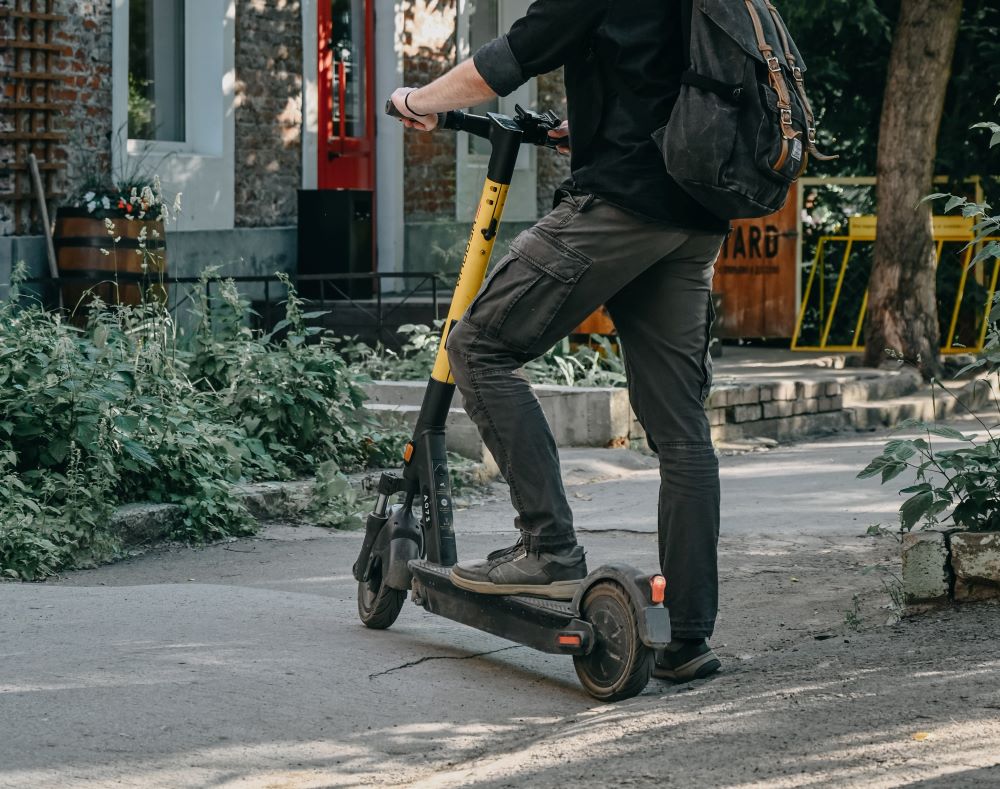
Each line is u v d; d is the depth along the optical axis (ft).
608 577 12.62
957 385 45.55
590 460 30.91
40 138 38.75
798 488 27.91
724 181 11.84
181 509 21.89
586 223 12.53
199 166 44.09
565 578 13.24
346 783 10.77
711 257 13.09
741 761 10.26
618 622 12.57
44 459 21.27
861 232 52.42
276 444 26.09
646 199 12.30
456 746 11.69
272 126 47.50
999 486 15.38
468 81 12.90
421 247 53.67
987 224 15.66
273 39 47.39
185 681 13.07
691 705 11.96
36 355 22.61
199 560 20.61
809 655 13.70
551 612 13.03
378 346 38.68
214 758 11.13
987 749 9.93
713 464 13.32
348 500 24.21
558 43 12.48
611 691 12.64
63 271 38.06
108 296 37.73
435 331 39.01
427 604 14.60
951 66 50.78
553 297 12.80
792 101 12.19
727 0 12.00
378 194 52.70
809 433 39.19
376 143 52.60
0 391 21.62
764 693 12.08
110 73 41.24
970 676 11.83
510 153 13.91
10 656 13.85
